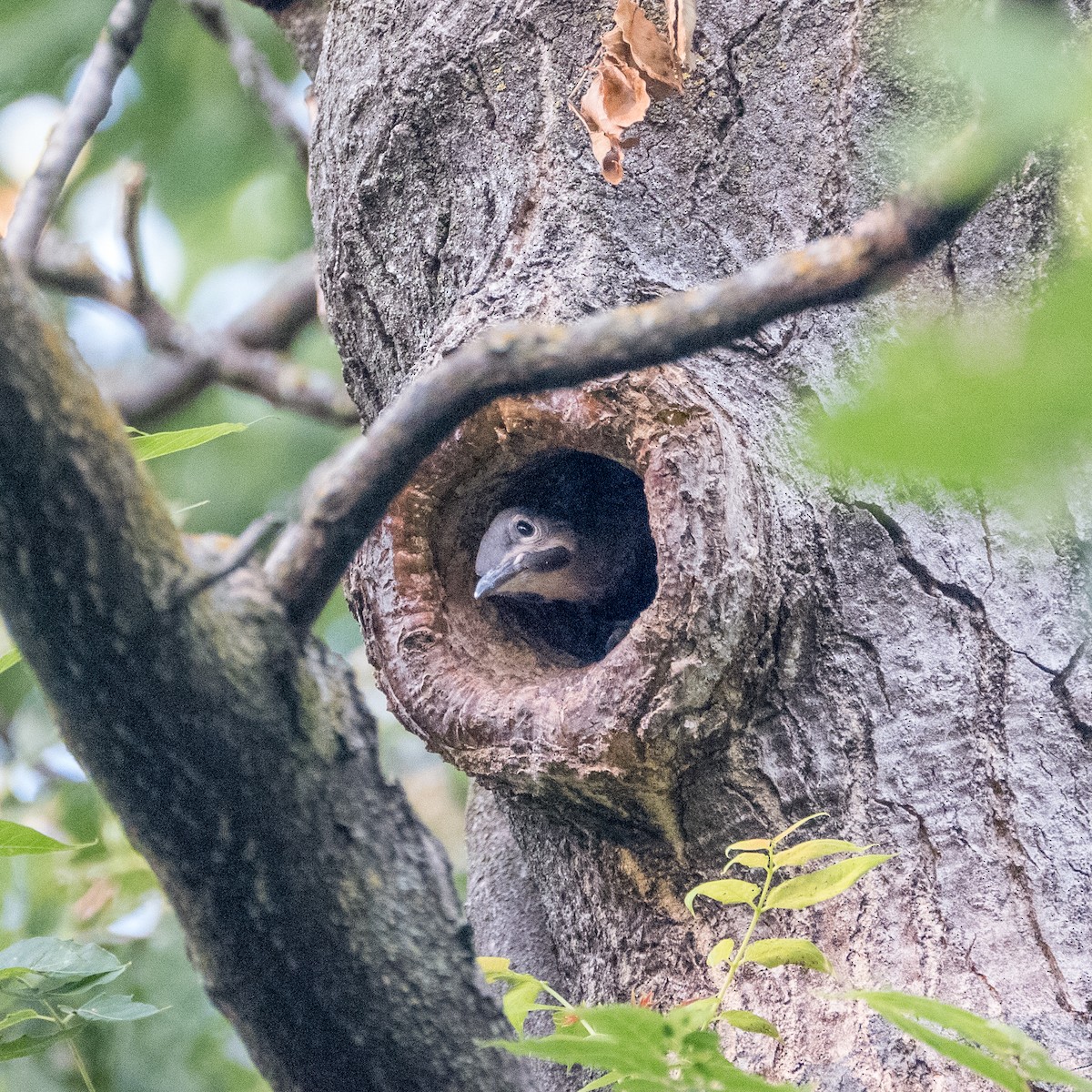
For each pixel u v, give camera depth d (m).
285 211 15.72
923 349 2.43
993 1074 3.97
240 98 14.95
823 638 5.94
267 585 4.16
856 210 6.37
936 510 6.00
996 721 5.80
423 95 7.01
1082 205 5.87
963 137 3.51
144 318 13.38
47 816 10.06
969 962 5.51
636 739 5.69
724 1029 5.82
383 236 7.23
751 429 6.02
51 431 3.75
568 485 8.37
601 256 6.53
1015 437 2.34
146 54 14.70
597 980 6.53
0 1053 5.40
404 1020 4.39
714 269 6.53
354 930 4.30
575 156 6.69
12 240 5.42
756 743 5.93
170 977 9.26
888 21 6.41
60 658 3.94
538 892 7.44
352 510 4.07
